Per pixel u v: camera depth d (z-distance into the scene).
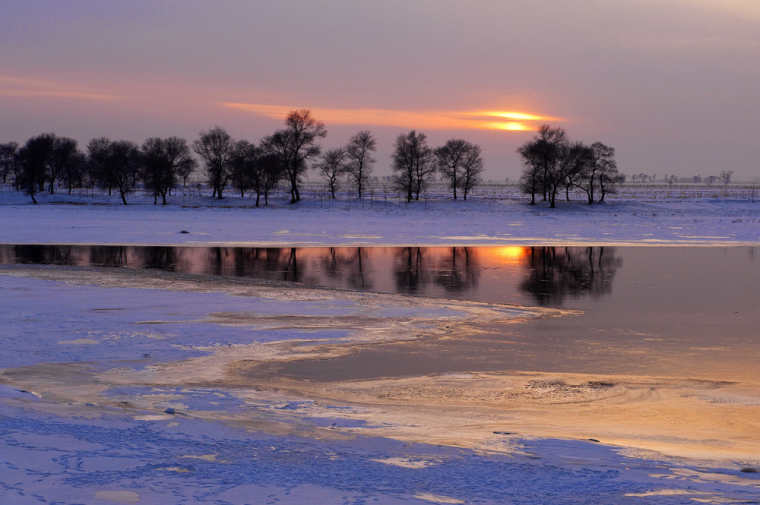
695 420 14.24
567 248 56.44
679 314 27.84
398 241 62.25
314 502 7.27
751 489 8.06
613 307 29.48
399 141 140.12
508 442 10.77
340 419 12.95
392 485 7.95
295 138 130.50
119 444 9.52
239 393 15.62
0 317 25.14
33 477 7.89
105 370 18.03
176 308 28.00
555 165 127.88
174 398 14.60
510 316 27.27
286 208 118.75
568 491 7.83
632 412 14.87
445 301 30.86
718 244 59.16
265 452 9.43
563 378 18.19
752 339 23.20
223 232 71.00
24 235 66.38
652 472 8.81
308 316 26.75
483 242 61.78
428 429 12.20
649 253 52.34
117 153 138.38
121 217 94.75
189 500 7.26
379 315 27.17
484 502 7.37
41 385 15.77
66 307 27.72
